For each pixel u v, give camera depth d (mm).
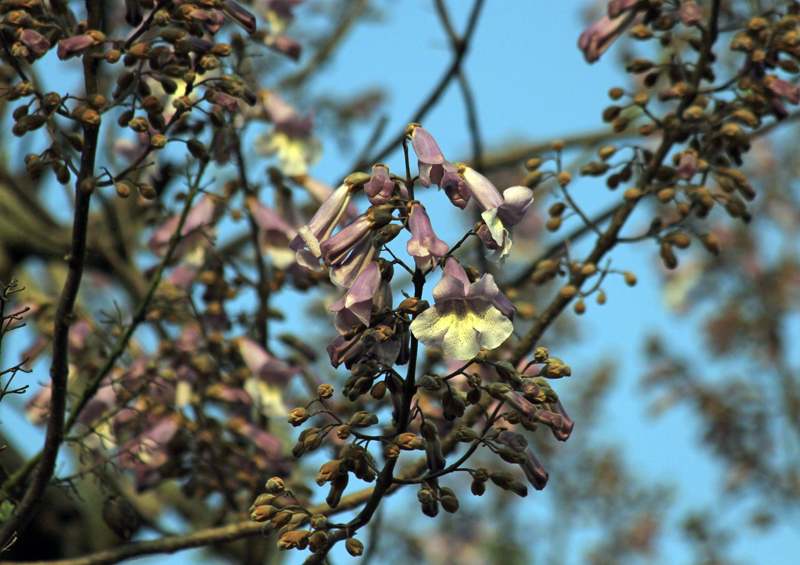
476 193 4070
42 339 6777
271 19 7328
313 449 4219
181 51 4977
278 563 7938
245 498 7461
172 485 8438
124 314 7703
